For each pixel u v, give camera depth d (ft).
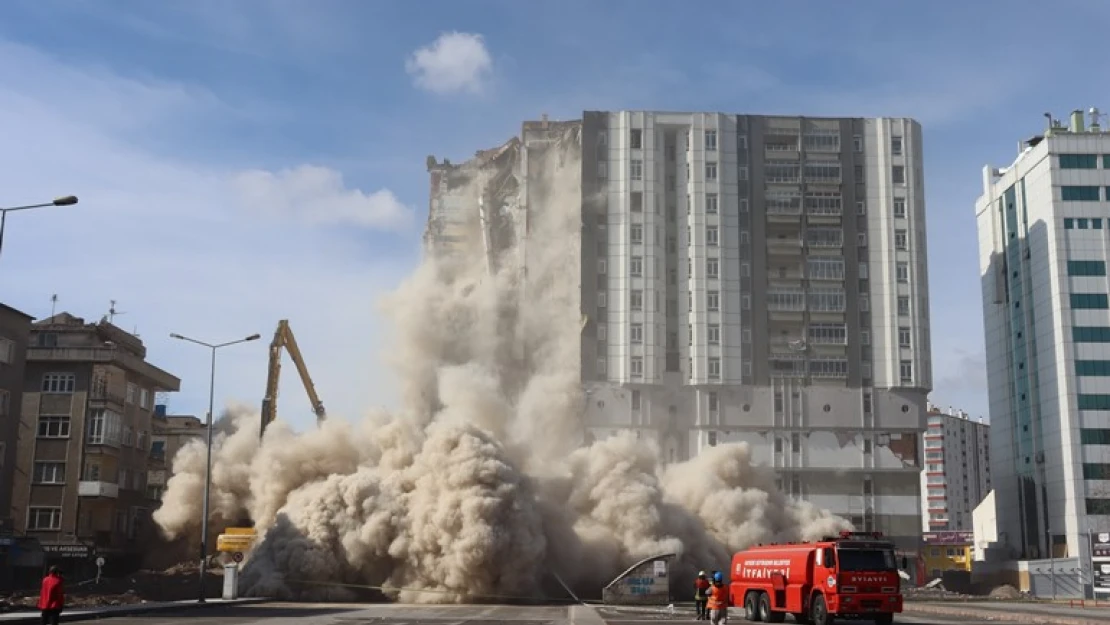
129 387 277.85
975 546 474.90
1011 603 226.79
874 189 343.87
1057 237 352.49
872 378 331.16
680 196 342.44
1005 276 392.47
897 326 334.03
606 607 185.78
